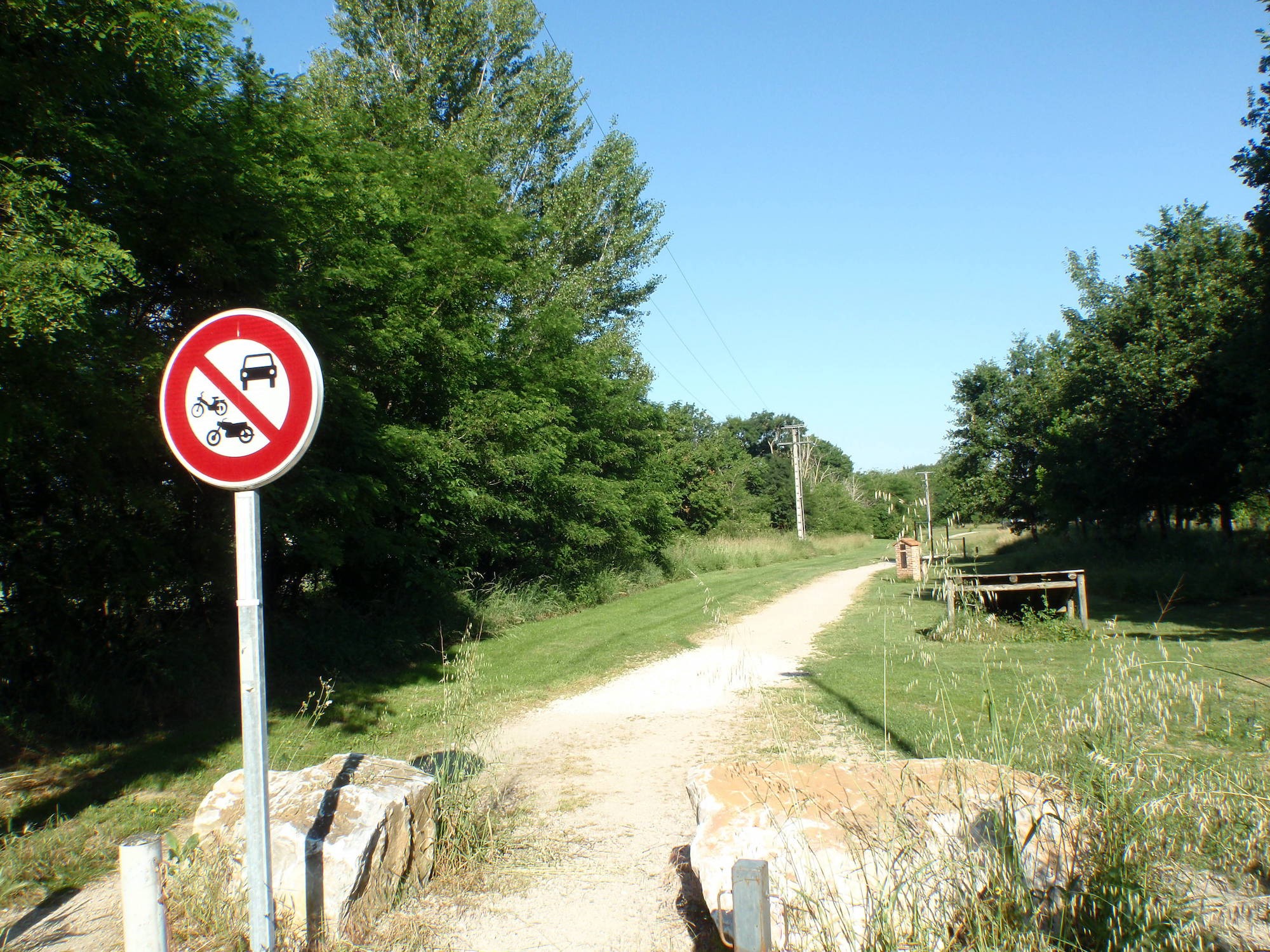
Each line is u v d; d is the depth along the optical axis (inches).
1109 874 127.3
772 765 173.6
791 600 830.5
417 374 514.6
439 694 387.2
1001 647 478.3
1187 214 892.0
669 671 445.7
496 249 589.6
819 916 121.6
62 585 307.7
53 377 251.8
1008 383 1270.9
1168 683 246.8
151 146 284.8
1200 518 987.3
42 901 169.0
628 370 1069.8
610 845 195.5
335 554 394.6
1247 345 624.4
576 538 768.3
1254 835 155.7
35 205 217.5
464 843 185.9
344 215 437.1
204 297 361.7
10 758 266.5
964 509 1282.0
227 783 173.5
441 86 910.4
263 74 376.2
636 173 1015.0
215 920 145.3
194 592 373.1
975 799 144.6
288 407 129.5
